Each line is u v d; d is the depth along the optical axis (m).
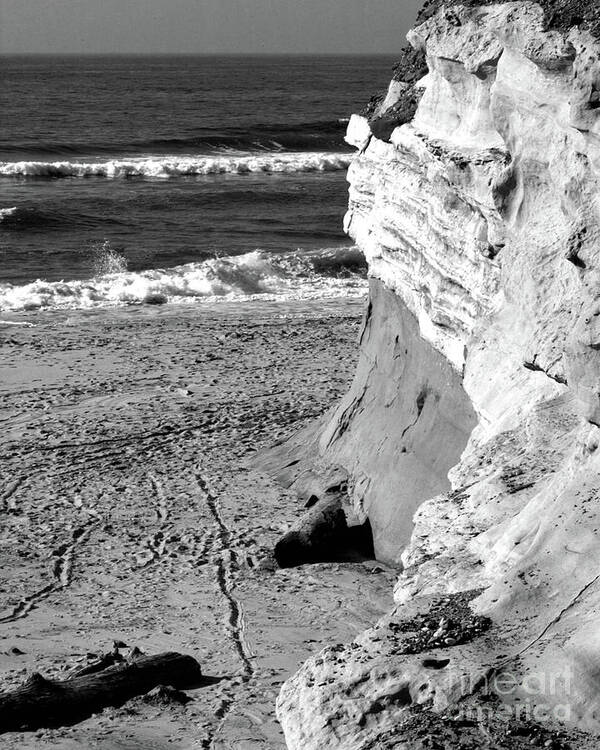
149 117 82.69
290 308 24.92
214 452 14.81
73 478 13.87
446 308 9.77
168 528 12.15
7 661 8.62
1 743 7.03
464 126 9.46
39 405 17.02
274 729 7.06
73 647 8.96
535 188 7.27
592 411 5.24
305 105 102.75
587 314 5.20
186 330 22.25
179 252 32.78
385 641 5.39
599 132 5.44
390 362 12.29
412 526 10.77
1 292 25.70
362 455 12.30
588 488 5.52
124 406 16.95
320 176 52.34
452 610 5.52
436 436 10.82
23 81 142.38
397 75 12.23
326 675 5.30
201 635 9.19
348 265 30.48
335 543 11.28
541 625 5.07
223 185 47.59
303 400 17.09
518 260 7.36
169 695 7.71
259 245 34.38
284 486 13.41
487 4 9.23
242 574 10.80
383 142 12.08
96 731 7.15
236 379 18.44
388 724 4.81
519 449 7.17
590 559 5.17
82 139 63.59
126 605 10.01
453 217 9.42
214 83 146.00
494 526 6.22
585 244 5.44
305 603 9.95
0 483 13.66
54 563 11.15
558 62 6.55
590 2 6.58
